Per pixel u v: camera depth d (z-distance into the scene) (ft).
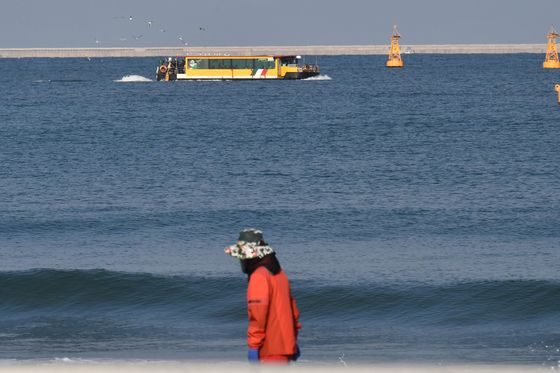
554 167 529.86
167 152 636.48
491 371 157.07
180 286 243.60
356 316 225.15
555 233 327.06
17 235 331.77
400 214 370.12
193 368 156.87
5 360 167.63
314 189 450.30
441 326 213.87
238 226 349.20
